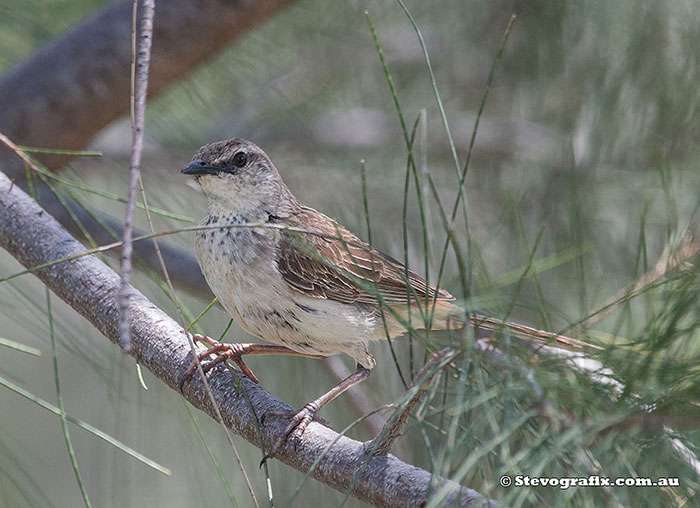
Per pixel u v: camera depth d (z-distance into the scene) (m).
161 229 10.52
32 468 11.64
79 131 10.16
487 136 11.12
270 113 11.28
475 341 5.12
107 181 11.14
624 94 10.09
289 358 10.34
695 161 9.82
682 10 9.84
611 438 4.59
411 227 10.70
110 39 9.83
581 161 10.15
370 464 5.84
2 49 10.61
